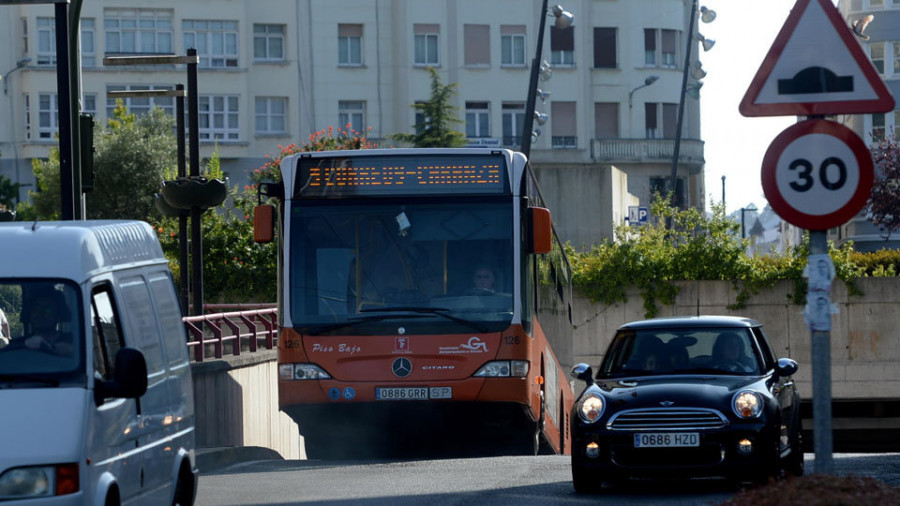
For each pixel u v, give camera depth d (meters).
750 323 33.38
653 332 32.81
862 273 81.50
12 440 18.42
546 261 45.66
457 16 159.88
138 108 151.38
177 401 24.02
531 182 42.47
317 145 109.88
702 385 30.00
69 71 38.34
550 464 38.25
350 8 157.75
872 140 155.25
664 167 167.88
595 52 166.25
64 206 38.47
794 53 16.77
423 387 39.41
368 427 40.12
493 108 161.38
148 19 150.75
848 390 79.00
